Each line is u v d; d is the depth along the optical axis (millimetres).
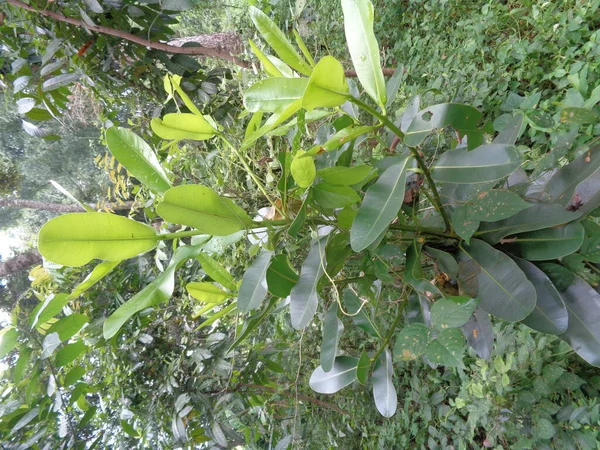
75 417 1652
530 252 939
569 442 1571
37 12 1916
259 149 1987
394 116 2178
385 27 3420
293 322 923
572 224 907
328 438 2555
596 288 965
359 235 772
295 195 917
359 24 757
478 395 1828
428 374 2316
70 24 2018
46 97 2217
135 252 806
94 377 2088
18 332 1247
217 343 2168
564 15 1972
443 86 2457
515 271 880
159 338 2328
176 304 2371
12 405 1404
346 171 796
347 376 1141
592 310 911
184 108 2215
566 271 947
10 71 2279
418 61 2908
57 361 1194
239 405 2148
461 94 2318
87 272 2232
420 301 1129
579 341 912
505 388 1746
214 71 2238
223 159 1961
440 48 2725
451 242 1016
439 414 2236
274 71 969
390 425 2502
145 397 2170
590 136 1599
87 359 2051
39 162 8602
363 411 2562
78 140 8203
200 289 1129
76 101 3006
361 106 740
